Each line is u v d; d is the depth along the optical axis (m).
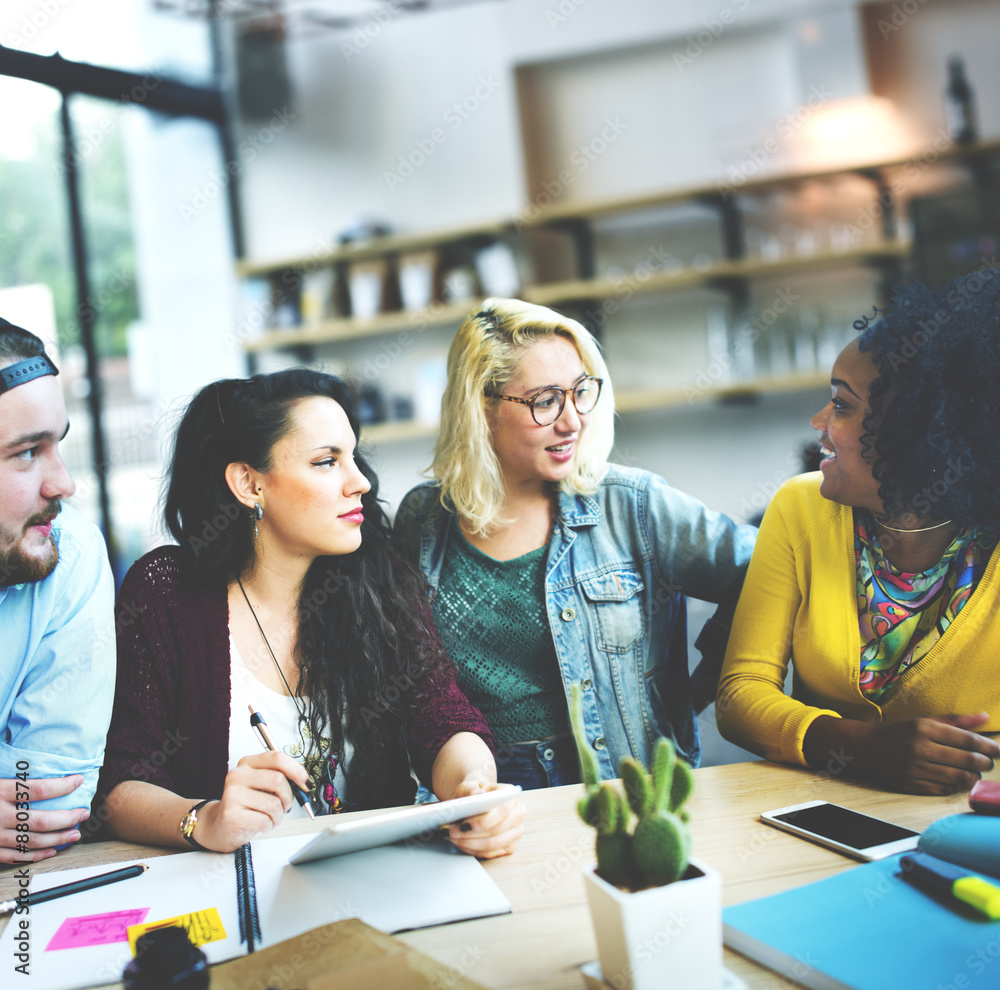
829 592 1.32
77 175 3.97
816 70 3.86
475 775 1.20
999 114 3.71
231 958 0.81
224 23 4.66
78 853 1.11
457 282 4.39
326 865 1.00
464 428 1.56
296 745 1.36
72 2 3.88
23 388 1.12
